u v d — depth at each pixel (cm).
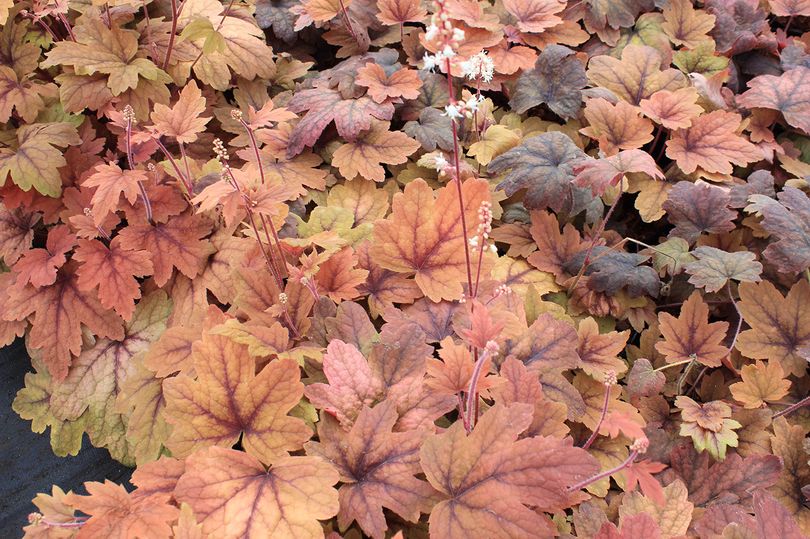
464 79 97
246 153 92
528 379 73
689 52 101
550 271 86
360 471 71
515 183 86
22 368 95
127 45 90
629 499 74
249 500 68
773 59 103
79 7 95
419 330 76
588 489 76
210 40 82
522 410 68
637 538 68
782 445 78
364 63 96
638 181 92
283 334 75
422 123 94
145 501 68
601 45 104
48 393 87
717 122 92
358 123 90
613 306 85
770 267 88
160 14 99
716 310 88
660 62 98
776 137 98
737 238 89
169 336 80
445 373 68
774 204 84
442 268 80
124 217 92
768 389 80
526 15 99
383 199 90
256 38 99
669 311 88
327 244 80
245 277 79
